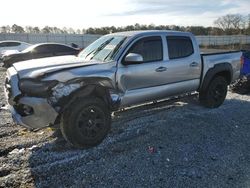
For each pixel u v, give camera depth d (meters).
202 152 4.66
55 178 3.88
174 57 6.09
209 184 3.77
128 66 5.29
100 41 6.07
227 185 3.75
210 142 5.04
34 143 4.97
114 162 4.31
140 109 5.81
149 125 5.76
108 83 5.00
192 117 6.27
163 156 4.50
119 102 5.25
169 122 5.93
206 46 55.47
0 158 4.43
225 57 7.17
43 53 14.21
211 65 6.80
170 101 6.29
